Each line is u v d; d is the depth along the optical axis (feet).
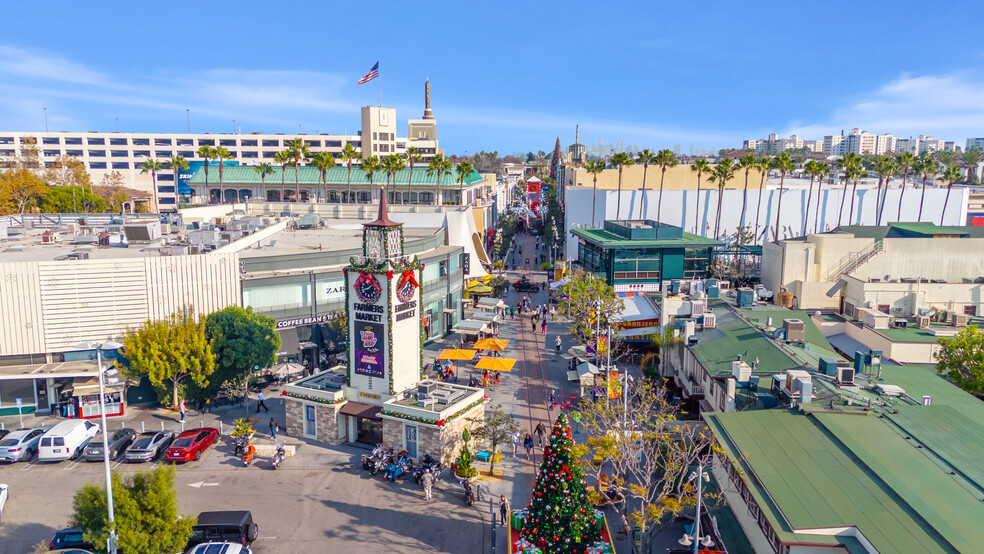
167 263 177.17
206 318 173.99
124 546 91.61
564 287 227.20
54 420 165.89
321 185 413.39
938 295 200.03
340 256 212.02
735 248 292.40
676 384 169.48
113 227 250.37
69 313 168.66
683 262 281.54
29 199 428.56
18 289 164.45
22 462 143.54
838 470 87.97
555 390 190.29
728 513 100.63
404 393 152.87
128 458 140.97
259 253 212.84
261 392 177.06
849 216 402.72
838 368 117.19
